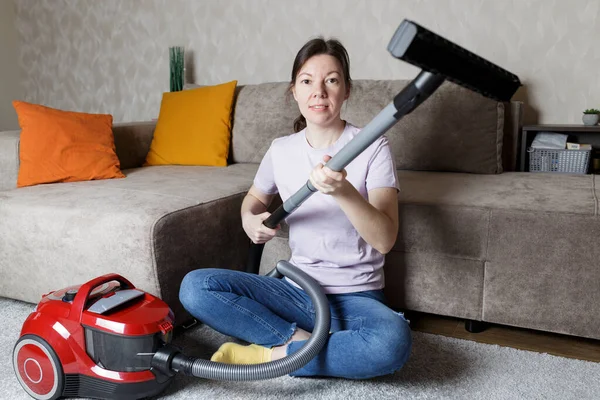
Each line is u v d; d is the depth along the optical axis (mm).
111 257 1593
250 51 3270
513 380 1389
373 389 1349
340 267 1436
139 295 1321
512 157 2449
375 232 1255
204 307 1355
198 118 2578
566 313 1560
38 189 1952
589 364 1470
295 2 3074
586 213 1503
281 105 2520
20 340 1296
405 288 1767
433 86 820
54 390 1272
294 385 1372
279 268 1409
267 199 1646
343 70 1394
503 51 2656
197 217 1672
